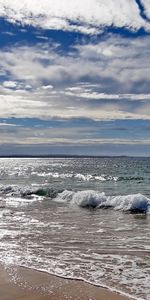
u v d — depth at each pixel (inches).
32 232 477.4
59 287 265.6
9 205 784.9
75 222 561.0
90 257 354.9
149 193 1118.4
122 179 1827.0
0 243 413.7
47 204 803.4
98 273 303.4
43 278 285.9
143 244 408.8
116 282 279.7
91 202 763.4
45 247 395.2
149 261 341.4
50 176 2215.8
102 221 571.8
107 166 4094.5
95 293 253.6
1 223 548.4
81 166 4252.0
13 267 317.4
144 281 283.0
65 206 769.6
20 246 399.9
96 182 1635.1
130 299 243.1
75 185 1455.5
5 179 1927.9
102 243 414.6
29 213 659.4
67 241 425.1
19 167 4202.8
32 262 335.3
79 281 279.9
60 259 347.3
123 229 501.7
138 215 640.4
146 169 3115.2
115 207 728.3
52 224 539.8
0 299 242.2
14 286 267.3
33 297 245.0
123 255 362.6
